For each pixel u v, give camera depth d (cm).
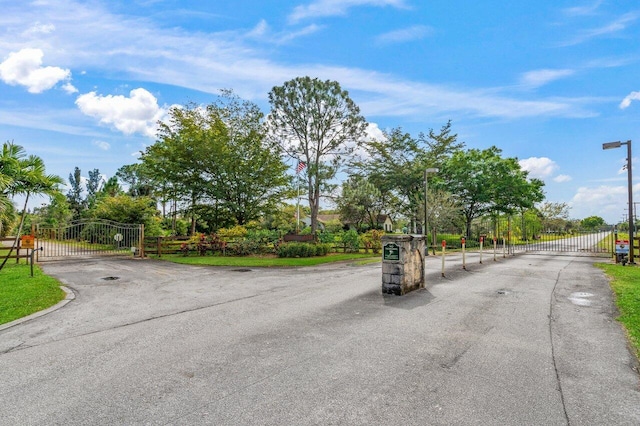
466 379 397
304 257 1875
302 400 351
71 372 421
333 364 438
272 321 632
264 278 1156
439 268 1358
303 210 5091
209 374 412
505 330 574
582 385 384
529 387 379
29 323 629
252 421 313
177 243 1978
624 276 1120
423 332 562
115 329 592
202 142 2488
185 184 2575
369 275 1198
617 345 504
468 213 3434
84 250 2064
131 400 354
